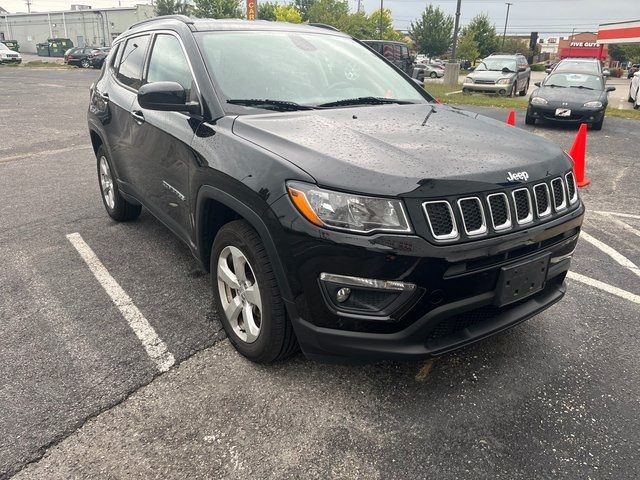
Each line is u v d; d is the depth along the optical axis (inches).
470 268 90.8
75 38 2664.9
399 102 141.4
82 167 291.4
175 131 128.4
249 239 102.1
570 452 90.8
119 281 151.2
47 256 167.8
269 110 120.6
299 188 91.0
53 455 88.3
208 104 120.1
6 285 147.9
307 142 99.0
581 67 560.4
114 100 172.9
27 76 1079.0
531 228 97.7
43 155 322.3
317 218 89.0
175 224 139.8
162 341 121.7
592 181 281.7
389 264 86.3
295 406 101.0
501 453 90.4
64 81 937.5
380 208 86.4
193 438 92.7
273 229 94.3
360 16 2391.7
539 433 95.0
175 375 109.6
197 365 113.0
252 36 143.0
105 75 192.7
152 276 154.6
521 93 825.5
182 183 127.7
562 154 113.7
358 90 140.6
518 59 798.5
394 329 90.8
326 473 85.9
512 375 111.6
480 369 113.4
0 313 132.9
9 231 189.6
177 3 2242.9
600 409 101.6
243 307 112.7
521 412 100.3
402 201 86.5
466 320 98.4
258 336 107.7
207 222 120.3
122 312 134.3
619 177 291.3
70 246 175.9
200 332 125.9
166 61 144.5
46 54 2425.0
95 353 116.7
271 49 140.6
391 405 101.6
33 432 93.0
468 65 2263.8
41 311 134.3
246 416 98.2
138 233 188.2
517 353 119.6
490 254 91.2
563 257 110.4
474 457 89.5
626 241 191.3
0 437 91.7
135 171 160.2
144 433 93.6
